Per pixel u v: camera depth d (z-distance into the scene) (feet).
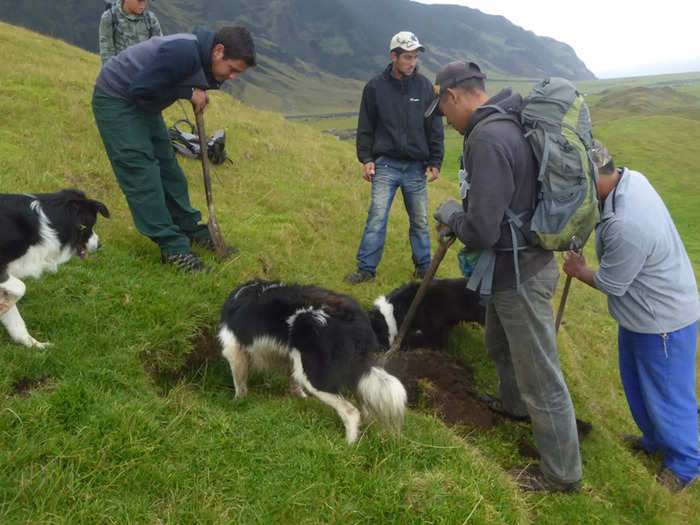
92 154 25.46
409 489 9.96
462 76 10.44
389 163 19.90
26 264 12.41
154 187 15.93
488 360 18.63
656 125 215.72
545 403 11.40
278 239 21.65
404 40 18.15
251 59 14.79
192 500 9.04
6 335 12.09
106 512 8.47
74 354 11.91
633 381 15.71
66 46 55.67
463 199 10.97
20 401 9.99
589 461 14.55
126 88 14.85
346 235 25.67
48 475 8.62
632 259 12.55
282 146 37.78
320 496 9.64
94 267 15.34
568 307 27.45
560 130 9.67
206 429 10.66
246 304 12.96
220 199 25.35
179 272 16.40
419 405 14.99
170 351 13.73
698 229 97.45
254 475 9.82
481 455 12.72
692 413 14.46
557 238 9.96
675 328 13.67
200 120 16.46
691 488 15.37
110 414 9.99
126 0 21.24
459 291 18.40
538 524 11.37
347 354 11.49
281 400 12.86
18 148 23.24
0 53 39.93
